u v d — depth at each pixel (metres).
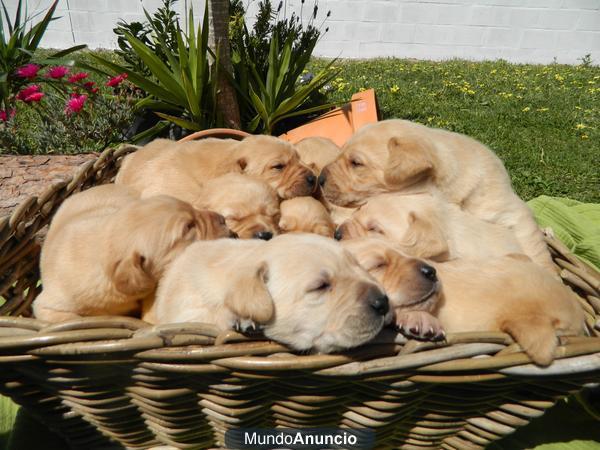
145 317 0.67
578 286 0.73
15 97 1.49
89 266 0.67
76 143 1.41
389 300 0.56
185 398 0.54
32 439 0.65
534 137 1.80
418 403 0.55
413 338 0.53
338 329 0.54
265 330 0.56
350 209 0.88
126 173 0.91
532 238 0.83
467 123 1.90
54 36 2.80
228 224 0.79
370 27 2.94
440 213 0.74
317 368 0.50
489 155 0.87
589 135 1.85
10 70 1.58
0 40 1.60
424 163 0.77
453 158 0.82
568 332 0.57
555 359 0.52
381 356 0.52
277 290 0.56
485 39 3.00
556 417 0.70
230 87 1.46
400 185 0.80
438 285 0.60
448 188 0.81
